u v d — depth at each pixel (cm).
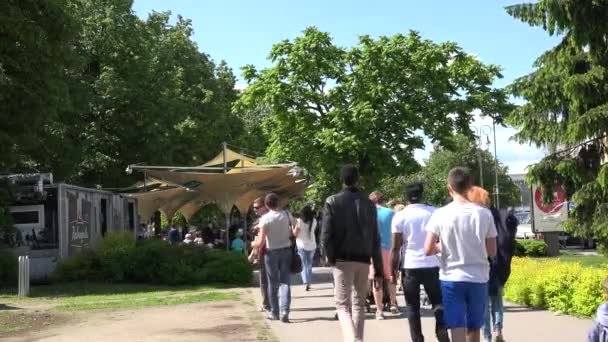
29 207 2044
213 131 3725
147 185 2617
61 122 2850
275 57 2856
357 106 2641
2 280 1903
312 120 2789
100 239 2083
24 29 2020
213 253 1903
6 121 2020
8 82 1969
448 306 623
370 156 2647
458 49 2875
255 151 4022
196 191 2314
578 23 1504
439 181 5897
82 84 2947
